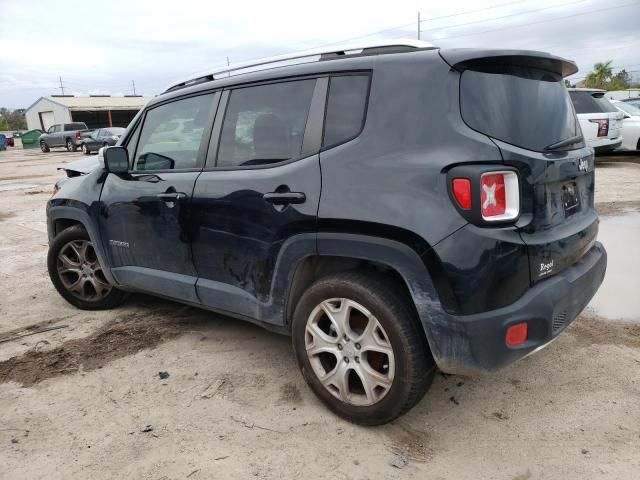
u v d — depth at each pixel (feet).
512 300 7.61
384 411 8.50
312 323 9.21
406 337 8.07
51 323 14.01
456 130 7.68
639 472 7.68
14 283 17.70
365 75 8.81
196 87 11.52
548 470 7.82
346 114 8.88
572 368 10.59
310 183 8.89
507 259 7.43
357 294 8.43
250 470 8.00
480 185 7.32
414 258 7.75
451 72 7.95
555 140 8.76
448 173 7.54
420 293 7.81
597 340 11.71
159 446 8.63
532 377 10.34
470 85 7.92
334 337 9.04
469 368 7.71
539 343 7.83
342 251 8.54
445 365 7.88
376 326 8.38
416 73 8.21
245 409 9.64
